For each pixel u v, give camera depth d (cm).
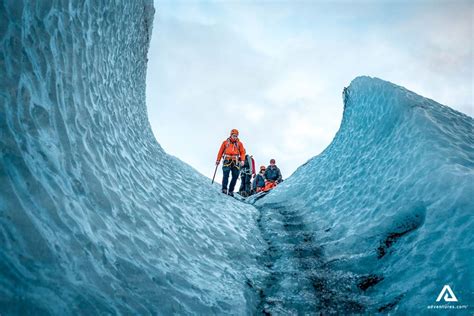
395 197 418
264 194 966
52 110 253
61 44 291
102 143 335
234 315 275
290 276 369
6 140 190
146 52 786
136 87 680
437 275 276
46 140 231
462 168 367
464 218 302
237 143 816
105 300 188
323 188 679
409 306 264
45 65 258
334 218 518
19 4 234
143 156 500
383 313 274
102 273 206
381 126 596
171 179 567
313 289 336
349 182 586
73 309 162
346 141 739
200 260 354
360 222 445
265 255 451
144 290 230
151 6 692
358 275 345
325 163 796
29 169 196
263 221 614
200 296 276
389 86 625
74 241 201
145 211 342
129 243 265
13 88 212
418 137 458
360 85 769
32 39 246
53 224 192
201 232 430
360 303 298
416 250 320
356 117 740
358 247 396
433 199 352
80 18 340
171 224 381
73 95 299
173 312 233
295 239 496
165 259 297
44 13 269
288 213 658
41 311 146
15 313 136
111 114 409
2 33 215
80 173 259
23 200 179
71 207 220
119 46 495
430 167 394
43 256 170
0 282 139
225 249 427
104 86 404
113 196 294
